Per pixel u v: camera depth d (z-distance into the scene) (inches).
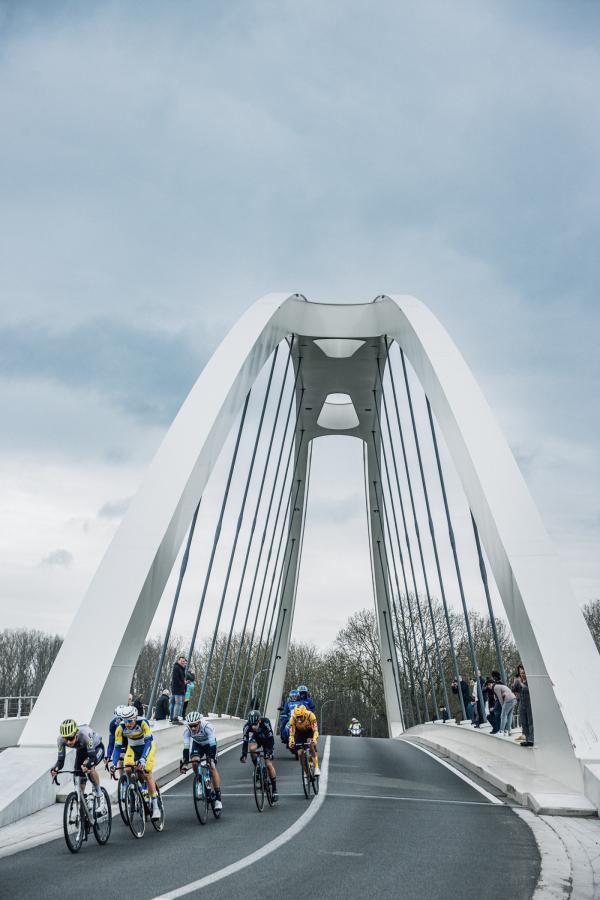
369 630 2662.4
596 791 390.6
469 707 935.0
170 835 331.0
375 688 2652.6
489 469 658.8
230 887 230.1
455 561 876.6
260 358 895.1
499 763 594.6
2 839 322.3
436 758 719.7
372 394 1428.4
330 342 1203.2
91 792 318.0
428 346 797.2
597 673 494.6
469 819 373.7
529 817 383.6
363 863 268.8
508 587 595.5
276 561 1535.4
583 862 278.7
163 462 686.5
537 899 222.4
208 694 2338.8
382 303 989.8
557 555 580.7
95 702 533.3
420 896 223.9
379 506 1679.4
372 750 819.4
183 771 372.5
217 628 1000.9
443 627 2341.3
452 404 724.7
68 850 296.8
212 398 749.3
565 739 461.4
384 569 1721.2
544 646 516.4
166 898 214.8
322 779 528.1
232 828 344.8
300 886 232.7
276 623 1847.9
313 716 461.7
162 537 630.5
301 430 1635.1
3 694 3063.5
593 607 2800.2
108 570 609.0
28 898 214.7
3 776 397.7
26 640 3196.4
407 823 356.8
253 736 408.5
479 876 252.2
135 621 597.0
